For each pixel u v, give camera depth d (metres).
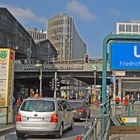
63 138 16.73
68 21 113.31
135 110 22.39
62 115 17.59
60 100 18.45
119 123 22.00
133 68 19.44
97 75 82.19
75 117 26.88
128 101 25.39
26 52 125.31
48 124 16.31
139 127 22.12
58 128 16.62
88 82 103.06
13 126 20.38
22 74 86.94
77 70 82.75
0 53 22.22
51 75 85.81
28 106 16.70
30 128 16.31
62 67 83.44
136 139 18.45
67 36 112.81
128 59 19.42
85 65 82.06
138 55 19.41
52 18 122.69
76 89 125.44
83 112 27.20
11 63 22.44
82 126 22.97
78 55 124.62
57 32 117.00
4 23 116.38
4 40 115.38
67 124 18.94
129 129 21.98
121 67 19.36
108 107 19.61
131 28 107.25
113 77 39.59
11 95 22.41
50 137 17.08
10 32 120.88
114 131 21.73
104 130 12.52
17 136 16.70
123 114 22.22
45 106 16.66
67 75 84.62
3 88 21.95
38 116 16.36
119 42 19.42
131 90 68.94
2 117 21.56
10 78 22.30
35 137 17.05
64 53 112.75
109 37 19.27
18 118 16.58
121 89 65.50
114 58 19.42
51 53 123.69
